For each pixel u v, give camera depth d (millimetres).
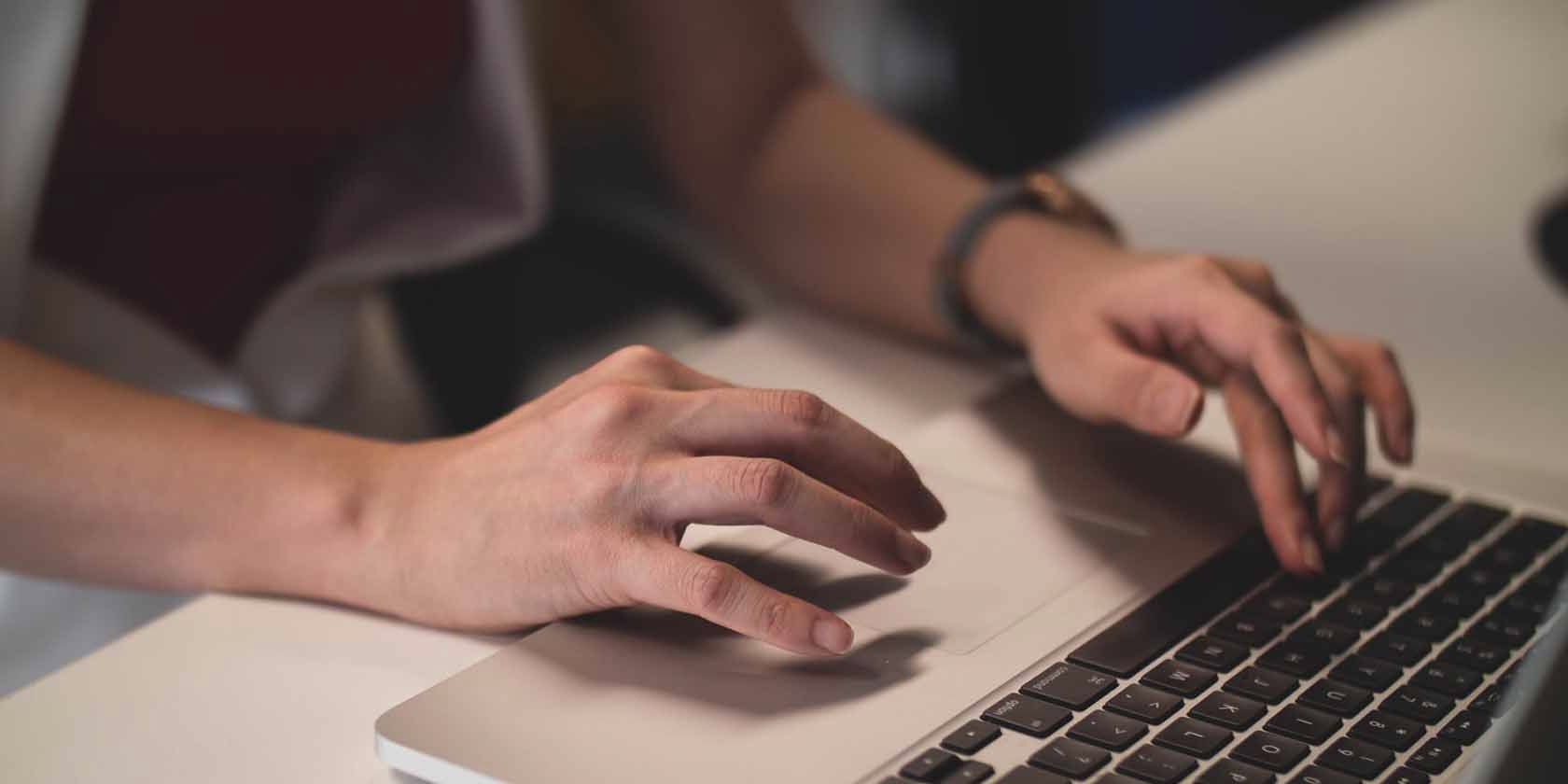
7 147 708
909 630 487
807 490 481
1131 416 598
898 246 796
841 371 748
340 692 487
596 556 483
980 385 732
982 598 508
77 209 886
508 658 474
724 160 928
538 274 904
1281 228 875
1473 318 764
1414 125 1018
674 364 543
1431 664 471
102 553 546
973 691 451
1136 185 949
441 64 887
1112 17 1885
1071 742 426
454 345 891
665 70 955
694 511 484
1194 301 603
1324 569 529
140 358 822
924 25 1154
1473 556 540
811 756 420
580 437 505
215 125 884
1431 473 612
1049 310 681
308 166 951
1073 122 1166
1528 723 333
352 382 998
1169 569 529
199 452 547
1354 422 551
